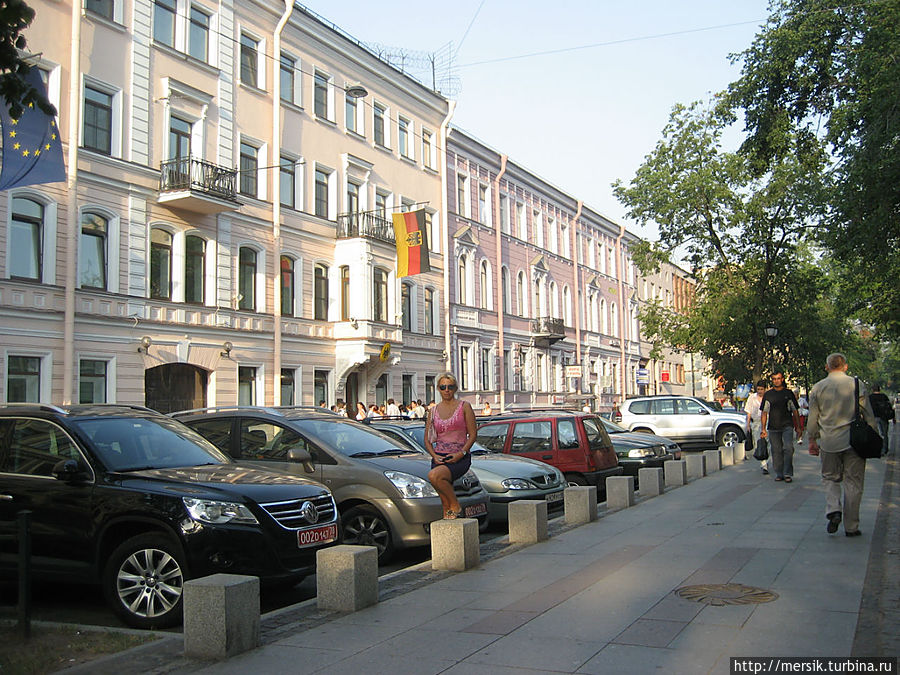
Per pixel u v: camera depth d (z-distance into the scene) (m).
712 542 8.91
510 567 7.98
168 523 6.55
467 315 36.94
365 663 5.06
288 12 26.36
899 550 7.96
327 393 28.16
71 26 19.77
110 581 6.65
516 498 11.29
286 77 27.14
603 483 14.27
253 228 25.14
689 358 72.56
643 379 41.66
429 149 35.19
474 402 36.97
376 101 31.70
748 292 35.75
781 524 9.98
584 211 50.84
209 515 6.58
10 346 18.02
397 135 32.84
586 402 45.56
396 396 31.55
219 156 23.92
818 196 17.62
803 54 20.14
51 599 7.76
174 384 22.44
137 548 6.59
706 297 38.06
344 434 9.96
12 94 7.05
